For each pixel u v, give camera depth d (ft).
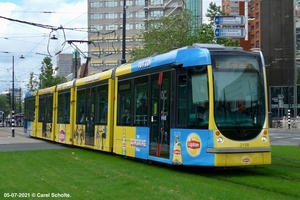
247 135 43.83
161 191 33.99
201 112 43.91
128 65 59.00
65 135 84.64
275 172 46.03
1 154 66.39
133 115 55.83
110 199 31.09
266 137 44.68
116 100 61.21
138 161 56.95
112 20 326.85
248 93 44.83
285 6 277.64
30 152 69.72
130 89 57.21
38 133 108.27
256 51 46.39
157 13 317.63
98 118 67.87
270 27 278.87
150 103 51.60
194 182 38.65
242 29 62.95
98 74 69.77
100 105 67.41
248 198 31.32
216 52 44.47
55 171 46.55
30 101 120.78
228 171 47.39
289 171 46.21
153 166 51.24
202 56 44.52
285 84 276.41
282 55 278.26
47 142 99.25
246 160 43.45
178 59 46.85
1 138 118.93
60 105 90.07
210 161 42.65
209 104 43.24
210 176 43.88
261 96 45.42
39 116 108.47
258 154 43.98
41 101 107.14
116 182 38.55
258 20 284.00
